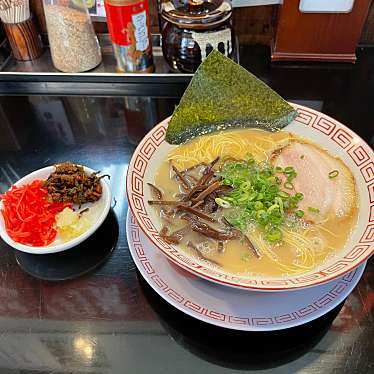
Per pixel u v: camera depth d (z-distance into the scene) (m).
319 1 0.43
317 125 0.34
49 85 0.47
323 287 0.29
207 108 0.35
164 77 0.46
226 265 0.28
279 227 0.30
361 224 0.29
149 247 0.31
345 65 0.48
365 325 0.29
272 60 0.48
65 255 0.33
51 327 0.29
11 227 0.33
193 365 0.27
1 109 0.45
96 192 0.35
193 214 0.30
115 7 0.41
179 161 0.34
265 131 0.36
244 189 0.31
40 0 0.48
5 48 0.50
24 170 0.39
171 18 0.41
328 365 0.27
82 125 0.43
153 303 0.30
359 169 0.32
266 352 0.28
